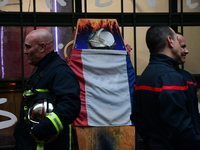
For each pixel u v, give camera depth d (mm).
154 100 2932
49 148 3494
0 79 5434
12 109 5445
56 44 5602
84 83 4863
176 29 5918
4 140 5387
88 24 5039
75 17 5668
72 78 3521
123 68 5012
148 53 5828
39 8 5578
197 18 5922
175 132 2699
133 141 4883
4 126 5398
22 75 5488
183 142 2719
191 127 2717
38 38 3645
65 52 5051
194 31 5910
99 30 5043
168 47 3141
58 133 3365
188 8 5902
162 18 5879
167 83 2826
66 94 3393
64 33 5633
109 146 4832
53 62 3629
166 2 5895
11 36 5504
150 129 3008
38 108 3451
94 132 4820
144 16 5824
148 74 3041
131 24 5777
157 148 2920
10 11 5500
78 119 4789
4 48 5488
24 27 5535
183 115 2721
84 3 5695
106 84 4898
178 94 2773
